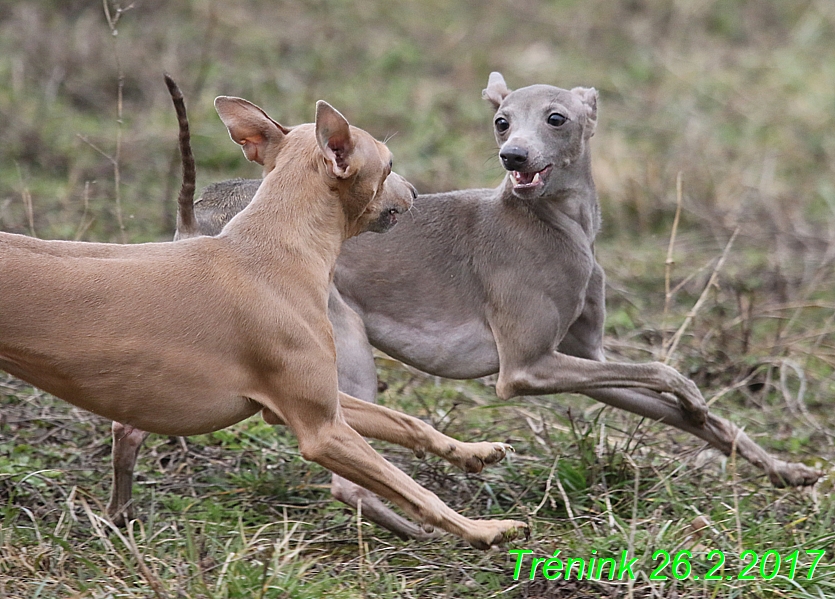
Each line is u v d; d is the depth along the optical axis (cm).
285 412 1339
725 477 1716
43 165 2791
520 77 3653
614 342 2236
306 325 1333
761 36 4144
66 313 1245
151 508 1528
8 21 3422
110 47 3334
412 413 1938
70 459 1698
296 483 1695
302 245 1360
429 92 3466
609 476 1711
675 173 3078
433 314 1689
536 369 1664
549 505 1659
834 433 1964
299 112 3188
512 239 1661
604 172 3014
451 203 1725
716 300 2384
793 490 1712
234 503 1630
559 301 1658
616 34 4056
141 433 1534
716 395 1984
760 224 2880
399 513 1631
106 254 1291
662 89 3672
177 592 1285
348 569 1435
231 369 1309
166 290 1281
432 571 1453
